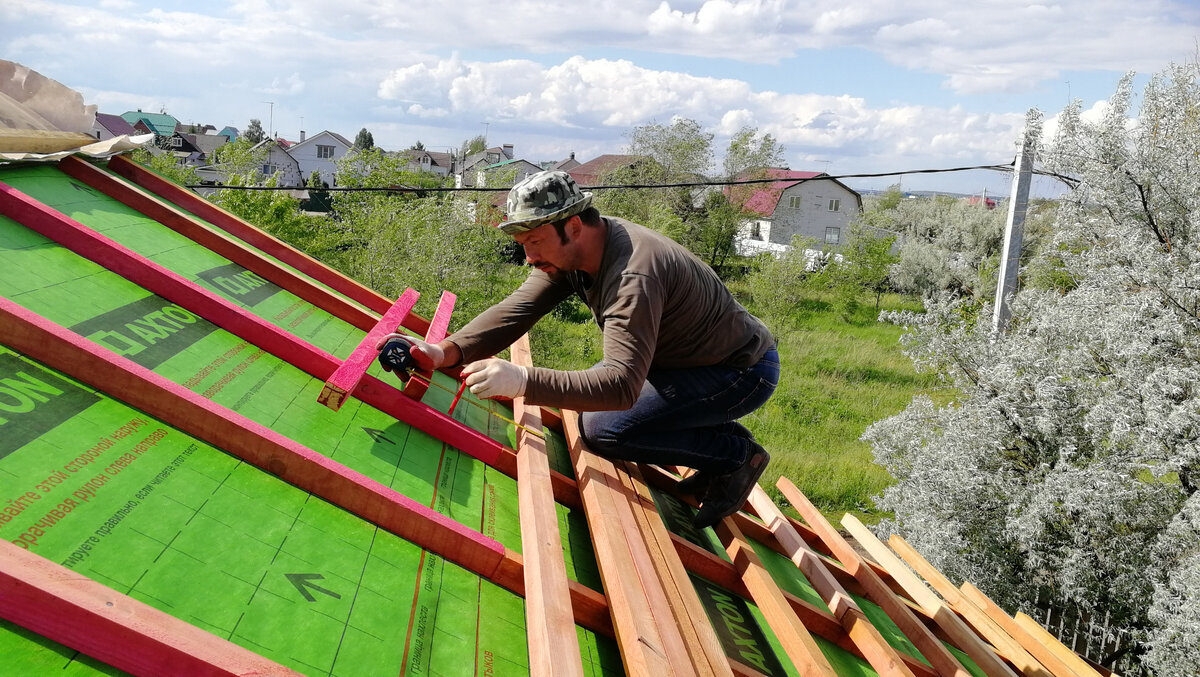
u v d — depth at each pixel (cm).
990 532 790
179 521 170
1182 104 867
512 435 319
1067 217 912
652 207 3597
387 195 1666
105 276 252
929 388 1806
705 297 254
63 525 153
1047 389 767
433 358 269
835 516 1116
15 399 176
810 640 223
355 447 239
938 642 279
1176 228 826
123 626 119
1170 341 702
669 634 183
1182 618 569
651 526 248
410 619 178
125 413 192
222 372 240
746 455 289
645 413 268
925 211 4044
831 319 2727
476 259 1505
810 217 4891
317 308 359
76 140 342
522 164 6631
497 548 211
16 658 114
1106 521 692
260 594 162
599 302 252
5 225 243
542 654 166
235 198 1602
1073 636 736
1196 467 676
